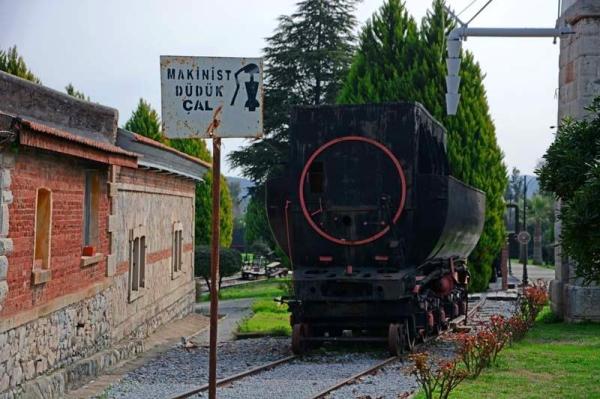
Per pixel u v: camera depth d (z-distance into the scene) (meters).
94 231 15.34
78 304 14.02
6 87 14.25
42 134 11.09
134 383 13.22
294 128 16.72
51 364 12.47
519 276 53.31
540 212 86.44
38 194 12.31
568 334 18.73
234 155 42.59
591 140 10.13
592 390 11.35
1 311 10.39
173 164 21.86
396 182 16.27
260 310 27.62
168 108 7.42
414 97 31.25
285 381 12.96
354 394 11.70
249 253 66.44
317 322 16.55
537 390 11.38
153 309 20.72
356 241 16.31
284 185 16.78
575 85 21.50
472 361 13.70
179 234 24.62
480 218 22.72
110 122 16.05
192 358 16.14
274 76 44.19
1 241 10.33
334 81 43.41
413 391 11.62
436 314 18.77
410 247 16.30
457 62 15.95
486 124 32.38
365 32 32.94
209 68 7.45
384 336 17.50
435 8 31.98
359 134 16.48
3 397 10.34
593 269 9.50
